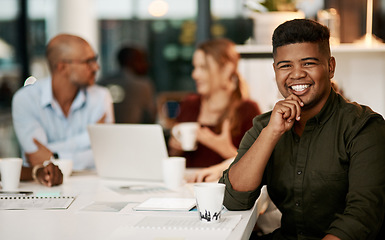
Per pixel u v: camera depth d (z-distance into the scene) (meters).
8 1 5.58
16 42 5.63
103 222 1.46
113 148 2.21
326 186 1.59
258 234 2.10
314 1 3.29
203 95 3.10
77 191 1.96
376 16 3.19
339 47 3.01
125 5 6.53
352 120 1.57
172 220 1.47
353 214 1.43
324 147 1.60
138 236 1.31
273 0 3.12
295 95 1.61
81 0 5.83
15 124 2.78
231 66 3.03
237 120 3.02
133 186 2.07
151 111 5.11
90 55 2.84
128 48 4.97
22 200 1.76
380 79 3.21
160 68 6.53
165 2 6.46
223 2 4.94
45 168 2.08
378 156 1.50
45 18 5.77
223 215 1.56
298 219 1.65
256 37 3.16
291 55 1.59
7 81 5.55
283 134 1.69
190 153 2.97
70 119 2.84
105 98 2.96
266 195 2.08
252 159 1.61
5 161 2.00
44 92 2.78
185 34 6.47
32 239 1.30
